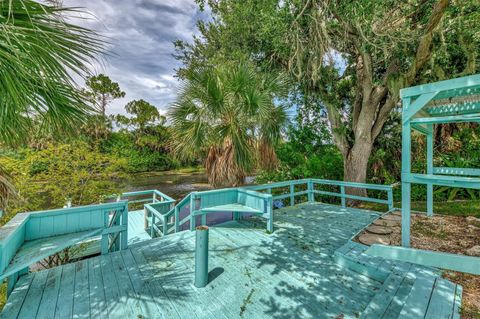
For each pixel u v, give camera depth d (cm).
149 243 336
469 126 612
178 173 2266
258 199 379
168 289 223
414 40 470
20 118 160
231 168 393
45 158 382
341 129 637
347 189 624
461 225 360
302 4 454
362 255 269
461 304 178
